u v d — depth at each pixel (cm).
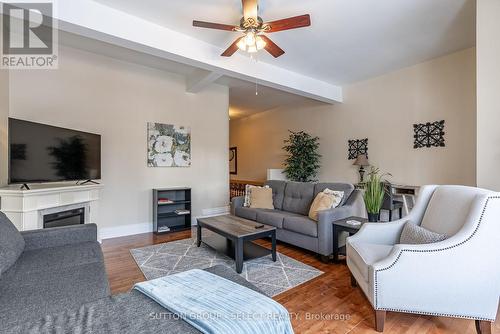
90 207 347
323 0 254
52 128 299
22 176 265
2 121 297
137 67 430
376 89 475
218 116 530
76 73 373
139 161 433
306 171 570
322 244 299
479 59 240
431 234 189
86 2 247
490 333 166
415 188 397
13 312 116
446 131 388
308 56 384
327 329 180
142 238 397
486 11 237
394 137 450
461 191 197
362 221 294
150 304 117
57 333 94
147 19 282
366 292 187
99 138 370
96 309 112
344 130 534
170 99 467
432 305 168
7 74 313
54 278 151
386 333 175
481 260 162
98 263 176
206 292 127
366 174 493
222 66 350
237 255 268
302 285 243
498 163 227
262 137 773
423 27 305
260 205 411
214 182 524
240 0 251
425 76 410
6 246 160
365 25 299
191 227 468
